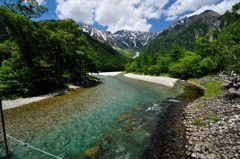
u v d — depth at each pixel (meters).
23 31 32.81
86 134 14.58
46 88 33.69
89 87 41.66
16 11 36.50
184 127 15.05
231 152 9.88
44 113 19.94
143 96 30.23
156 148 11.88
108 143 13.00
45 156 11.42
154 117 18.41
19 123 16.86
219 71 49.44
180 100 26.30
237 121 13.38
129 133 14.62
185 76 57.88
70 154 11.67
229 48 22.47
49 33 39.84
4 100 24.94
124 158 10.99
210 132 12.87
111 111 20.81
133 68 104.00
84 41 52.53
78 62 48.75
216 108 17.92
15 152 11.84
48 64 38.25
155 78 66.25
